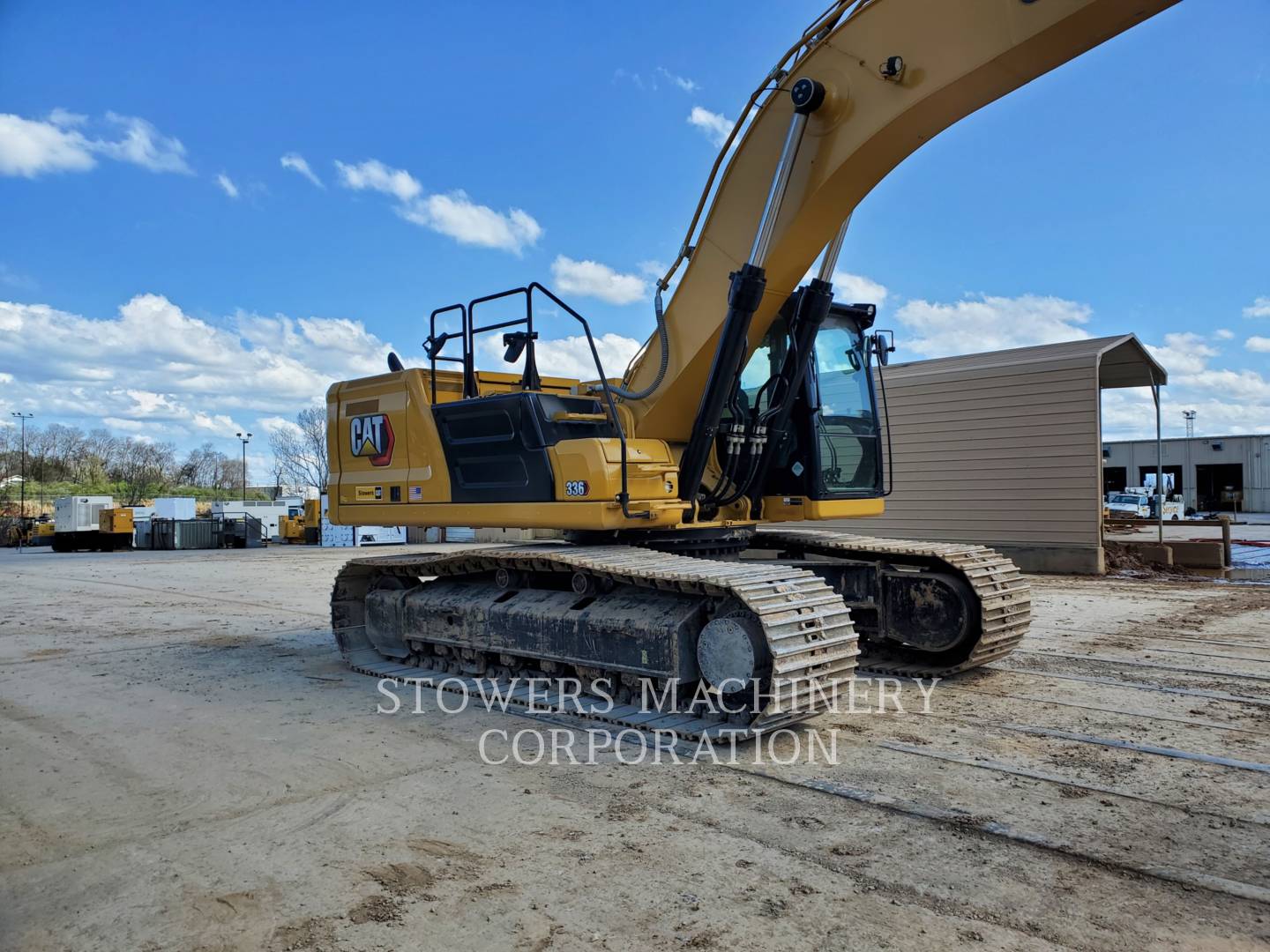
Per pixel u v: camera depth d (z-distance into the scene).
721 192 6.13
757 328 6.23
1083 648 8.08
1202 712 5.91
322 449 59.72
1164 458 50.88
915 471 15.55
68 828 4.21
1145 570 14.09
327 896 3.46
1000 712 5.98
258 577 18.08
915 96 4.92
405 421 7.57
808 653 5.11
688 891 3.44
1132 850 3.75
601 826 4.11
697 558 6.53
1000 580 7.00
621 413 6.81
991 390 14.66
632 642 5.91
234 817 4.30
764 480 7.05
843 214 5.59
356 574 8.28
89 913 3.36
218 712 6.37
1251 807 4.23
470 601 7.16
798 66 5.52
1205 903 3.29
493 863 3.73
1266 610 10.12
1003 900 3.33
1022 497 14.37
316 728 5.89
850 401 7.48
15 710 6.55
